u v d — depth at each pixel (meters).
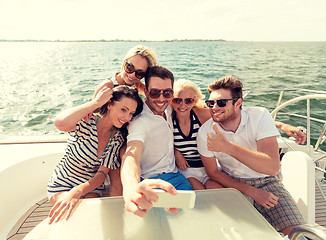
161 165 1.66
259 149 1.50
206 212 1.07
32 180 1.94
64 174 1.55
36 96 11.01
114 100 1.44
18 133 6.63
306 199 1.52
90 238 0.90
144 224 0.98
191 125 1.72
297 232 0.85
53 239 0.90
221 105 1.51
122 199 1.13
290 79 16.39
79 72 18.58
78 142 1.49
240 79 1.54
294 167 1.66
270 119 1.54
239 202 1.15
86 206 1.08
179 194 0.83
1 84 13.95
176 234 0.93
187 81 1.64
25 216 1.77
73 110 1.35
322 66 24.03
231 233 0.95
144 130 1.52
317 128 6.56
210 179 1.69
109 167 1.53
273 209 1.54
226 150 1.28
